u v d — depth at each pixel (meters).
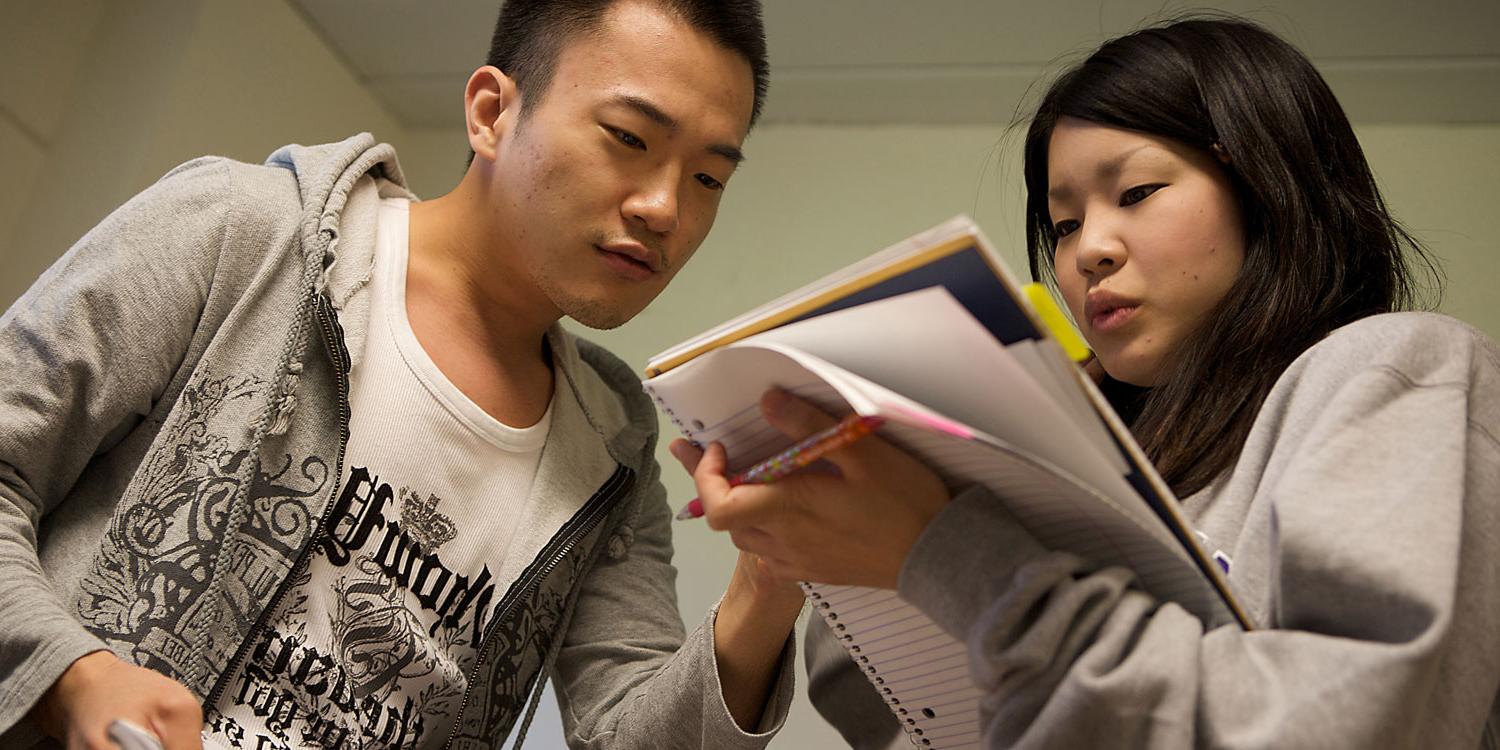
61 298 1.16
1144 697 0.69
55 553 1.17
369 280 1.28
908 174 2.53
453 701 1.26
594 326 1.31
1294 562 0.75
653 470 1.53
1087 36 2.31
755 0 1.39
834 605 0.91
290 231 1.25
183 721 0.95
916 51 2.42
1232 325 1.03
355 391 1.24
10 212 2.25
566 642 1.44
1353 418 0.80
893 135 2.58
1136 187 1.08
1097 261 1.07
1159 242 1.06
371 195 1.36
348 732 1.19
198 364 1.19
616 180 1.26
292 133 2.54
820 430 0.77
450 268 1.35
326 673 1.18
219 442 1.16
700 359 0.82
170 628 1.10
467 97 1.40
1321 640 0.71
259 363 1.20
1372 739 0.66
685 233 1.31
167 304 1.18
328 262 1.24
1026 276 2.37
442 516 1.26
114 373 1.16
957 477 0.79
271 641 1.16
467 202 1.35
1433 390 0.82
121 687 0.96
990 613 0.73
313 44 2.59
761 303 2.47
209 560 1.12
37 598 1.03
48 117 2.31
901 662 0.91
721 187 1.34
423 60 2.62
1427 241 2.29
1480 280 2.24
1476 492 0.78
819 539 0.79
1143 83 1.10
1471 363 0.84
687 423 0.88
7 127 2.25
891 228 2.48
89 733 0.94
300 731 1.17
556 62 1.31
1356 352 0.87
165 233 1.20
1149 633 0.73
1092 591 0.73
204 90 2.36
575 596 1.41
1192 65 1.10
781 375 0.78
